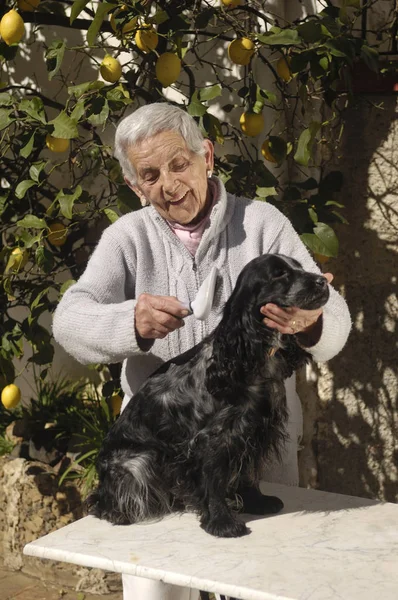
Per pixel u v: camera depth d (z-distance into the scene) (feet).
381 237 13.80
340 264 14.05
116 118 14.05
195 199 8.29
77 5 11.41
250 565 6.88
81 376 16.12
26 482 14.56
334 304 8.09
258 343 7.42
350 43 11.84
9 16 12.14
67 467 14.52
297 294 7.25
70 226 13.38
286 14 13.67
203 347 8.07
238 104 14.02
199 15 12.41
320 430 14.46
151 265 8.66
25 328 13.35
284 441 8.36
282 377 7.79
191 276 8.61
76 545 7.41
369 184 13.74
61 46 12.29
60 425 15.11
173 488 8.14
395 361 13.98
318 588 6.44
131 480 7.98
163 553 7.17
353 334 14.14
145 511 7.98
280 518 7.91
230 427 7.59
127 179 8.59
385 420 14.15
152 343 7.87
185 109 12.44
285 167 14.02
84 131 14.73
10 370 13.46
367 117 13.56
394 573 6.70
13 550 14.85
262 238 8.71
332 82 12.58
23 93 15.25
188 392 7.92
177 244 8.61
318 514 7.98
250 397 7.58
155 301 7.55
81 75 15.10
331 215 13.03
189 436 7.91
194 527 7.77
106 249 8.66
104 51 14.84
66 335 8.11
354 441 14.34
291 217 12.67
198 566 6.88
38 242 12.94
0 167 15.23
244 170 12.93
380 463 14.29
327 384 14.29
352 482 14.44
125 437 8.27
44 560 14.52
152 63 13.07
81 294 8.39
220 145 14.14
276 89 13.83
